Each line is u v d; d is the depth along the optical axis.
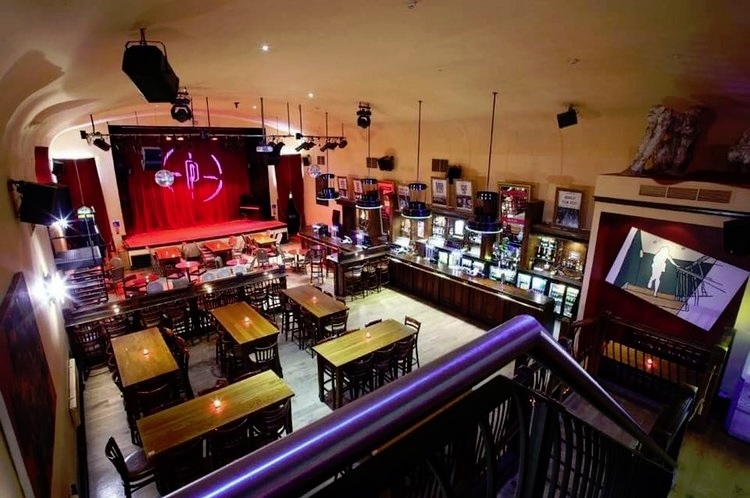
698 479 4.13
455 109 8.09
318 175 13.00
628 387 6.27
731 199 5.01
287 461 0.50
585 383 1.00
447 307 9.57
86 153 11.91
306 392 6.49
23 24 2.30
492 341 0.77
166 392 5.41
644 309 6.50
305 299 7.75
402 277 10.69
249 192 16.02
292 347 7.88
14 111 3.84
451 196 10.00
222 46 4.39
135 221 13.66
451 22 3.85
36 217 4.42
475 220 6.84
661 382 5.93
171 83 3.62
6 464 2.29
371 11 3.59
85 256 8.87
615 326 6.71
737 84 4.68
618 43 4.09
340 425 0.56
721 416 4.93
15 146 5.11
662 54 4.23
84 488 4.75
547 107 6.92
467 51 4.74
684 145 5.61
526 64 5.05
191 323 8.23
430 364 0.69
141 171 13.48
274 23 3.78
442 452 0.84
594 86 5.63
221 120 13.56
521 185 8.31
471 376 0.71
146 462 4.56
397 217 11.45
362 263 10.37
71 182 11.70
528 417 1.05
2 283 3.15
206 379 6.89
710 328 5.88
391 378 6.67
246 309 7.35
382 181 11.70
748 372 4.59
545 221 8.21
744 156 5.20
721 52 3.93
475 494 1.09
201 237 13.47
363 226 12.77
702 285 5.91
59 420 4.36
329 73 6.01
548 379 4.74
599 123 6.99
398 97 7.87
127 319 7.42
